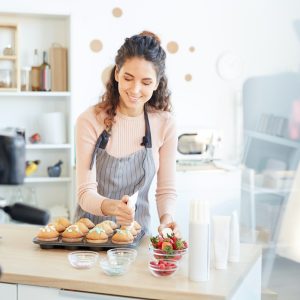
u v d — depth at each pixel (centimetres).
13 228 246
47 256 202
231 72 503
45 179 441
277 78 512
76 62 468
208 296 164
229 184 443
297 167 498
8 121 455
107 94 236
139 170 238
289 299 410
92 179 232
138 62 218
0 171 114
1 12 428
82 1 465
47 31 456
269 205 479
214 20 498
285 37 513
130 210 208
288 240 473
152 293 169
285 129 510
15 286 182
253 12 505
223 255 190
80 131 232
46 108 459
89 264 187
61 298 179
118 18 474
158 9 484
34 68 446
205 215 176
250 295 205
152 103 242
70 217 445
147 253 208
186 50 493
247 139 507
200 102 499
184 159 462
